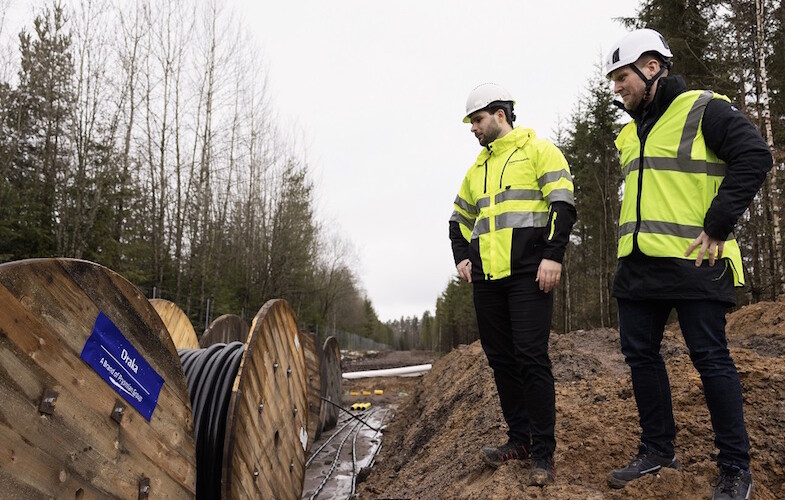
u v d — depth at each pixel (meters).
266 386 4.18
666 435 3.39
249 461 3.81
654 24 22.03
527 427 4.02
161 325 2.97
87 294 2.43
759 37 16.38
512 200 3.73
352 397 19.12
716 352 3.05
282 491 4.59
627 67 3.31
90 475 2.42
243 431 3.69
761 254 20.14
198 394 3.88
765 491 3.22
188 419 3.21
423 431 7.82
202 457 3.73
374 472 7.64
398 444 8.56
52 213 19.75
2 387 2.00
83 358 2.39
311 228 40.22
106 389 2.54
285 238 36.59
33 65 22.09
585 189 31.20
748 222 18.56
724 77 18.77
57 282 2.26
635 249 3.26
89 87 22.20
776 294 16.31
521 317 3.65
